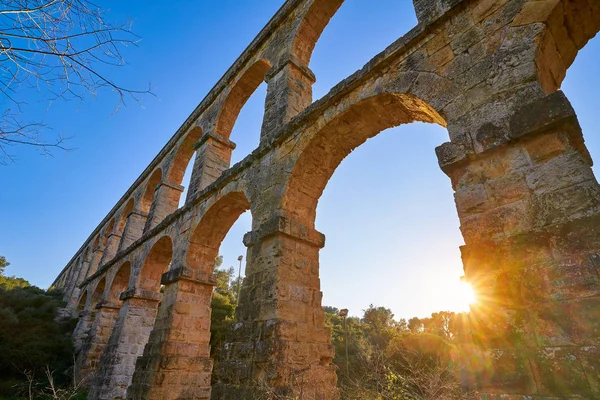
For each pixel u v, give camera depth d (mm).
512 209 4078
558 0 4773
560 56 5211
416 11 7039
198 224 11758
